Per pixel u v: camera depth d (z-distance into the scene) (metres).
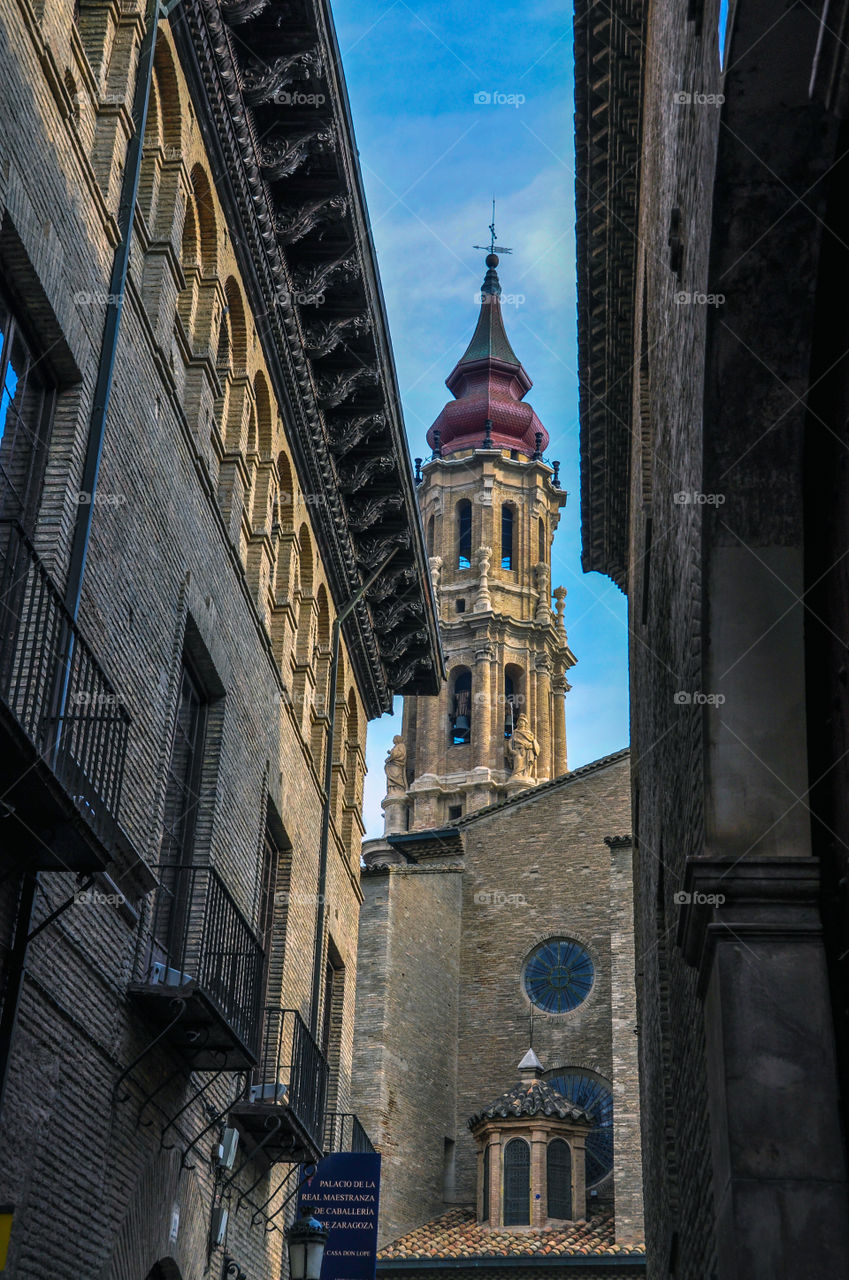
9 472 12.50
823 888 9.95
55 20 13.54
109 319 14.23
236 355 19.80
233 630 19.02
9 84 12.01
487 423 105.00
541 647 98.06
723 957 9.69
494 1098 53.84
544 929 56.19
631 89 19.42
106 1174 13.73
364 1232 21.66
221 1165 17.48
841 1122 9.29
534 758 92.62
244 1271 19.19
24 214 12.16
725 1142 9.45
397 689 30.78
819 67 7.62
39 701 11.77
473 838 58.78
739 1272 8.99
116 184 14.87
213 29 17.12
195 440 17.39
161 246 16.30
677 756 13.39
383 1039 51.38
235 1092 18.25
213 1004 14.60
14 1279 11.53
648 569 18.31
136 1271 14.62
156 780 15.52
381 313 22.73
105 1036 13.68
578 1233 47.00
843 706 9.56
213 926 16.55
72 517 13.07
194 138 17.61
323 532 24.73
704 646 10.33
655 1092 19.39
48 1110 12.29
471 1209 51.09
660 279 15.81
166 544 16.09
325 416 23.47
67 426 13.28
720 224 9.67
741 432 10.17
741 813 10.11
